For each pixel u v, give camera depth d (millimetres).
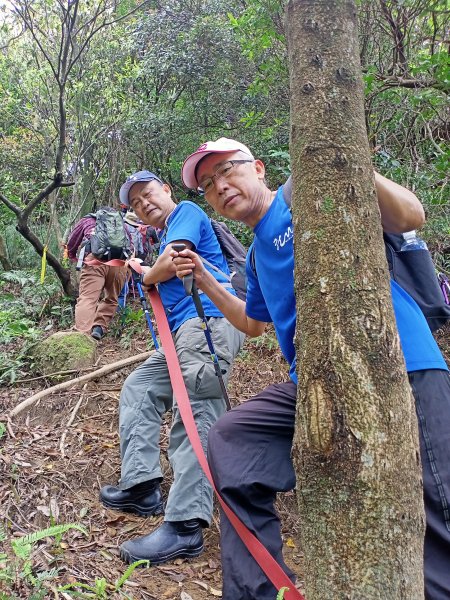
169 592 2420
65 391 4055
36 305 6277
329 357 1283
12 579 2105
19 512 2773
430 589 1587
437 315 1891
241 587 1837
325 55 1402
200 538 2676
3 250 7973
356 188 1350
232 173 2127
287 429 1994
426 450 1668
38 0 6039
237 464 1927
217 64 7191
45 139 6609
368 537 1216
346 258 1315
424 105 4453
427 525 1628
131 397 2936
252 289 2281
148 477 2863
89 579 2363
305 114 1397
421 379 1738
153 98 7570
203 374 2664
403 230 1730
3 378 4324
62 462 3254
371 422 1249
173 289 2881
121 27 7387
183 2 7645
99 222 5211
